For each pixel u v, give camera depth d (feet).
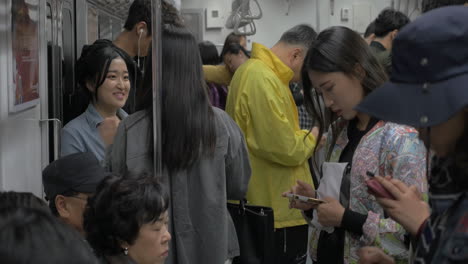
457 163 3.87
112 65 9.53
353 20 19.22
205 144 8.01
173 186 8.01
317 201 6.86
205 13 21.62
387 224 6.43
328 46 6.73
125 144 8.09
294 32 11.44
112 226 6.28
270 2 19.81
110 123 9.55
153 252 6.50
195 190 8.11
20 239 2.93
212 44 19.36
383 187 5.00
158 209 6.45
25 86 8.09
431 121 3.86
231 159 8.50
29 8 8.34
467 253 3.82
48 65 9.86
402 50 4.11
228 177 8.68
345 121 7.36
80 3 11.25
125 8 12.54
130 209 6.28
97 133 9.51
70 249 3.02
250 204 10.84
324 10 19.35
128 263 6.44
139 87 8.21
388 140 6.56
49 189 7.29
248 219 9.61
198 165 8.08
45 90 9.35
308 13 19.65
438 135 3.95
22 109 7.91
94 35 11.93
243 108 10.84
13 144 7.60
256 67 10.89
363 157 6.75
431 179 4.21
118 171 8.14
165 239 6.63
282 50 11.38
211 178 8.13
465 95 3.78
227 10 21.63
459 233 3.89
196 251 8.14
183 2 21.62
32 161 8.66
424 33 4.01
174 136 7.87
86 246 3.23
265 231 9.53
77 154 7.34
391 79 4.24
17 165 7.79
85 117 9.63
